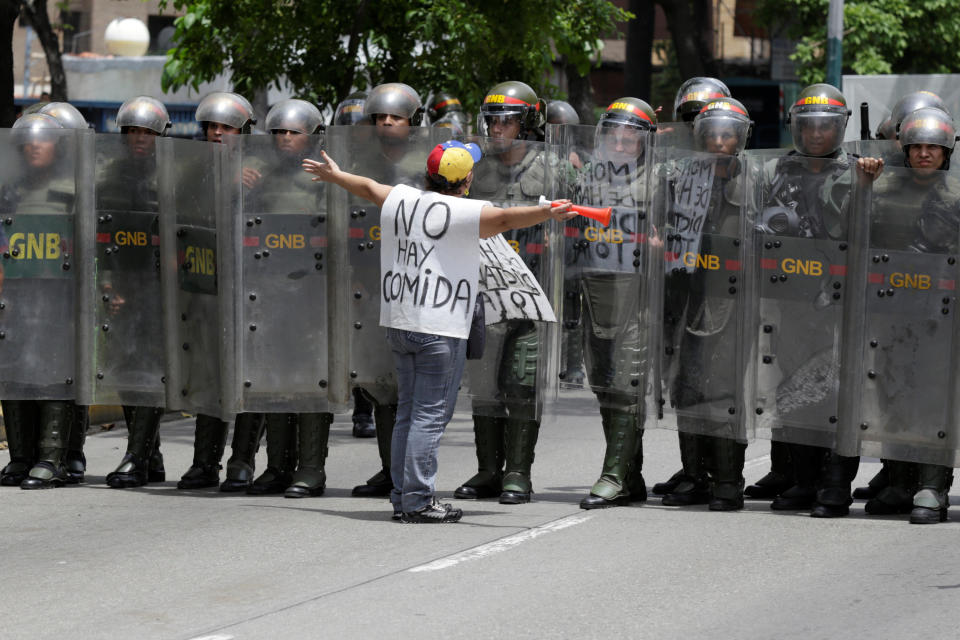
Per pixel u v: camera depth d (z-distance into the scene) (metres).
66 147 16.66
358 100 22.27
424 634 10.44
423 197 14.05
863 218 14.75
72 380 16.89
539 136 17.02
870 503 15.49
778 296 15.21
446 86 26.17
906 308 14.71
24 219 16.70
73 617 11.01
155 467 17.91
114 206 16.66
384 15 26.72
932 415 14.67
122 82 48.22
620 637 10.38
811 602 11.42
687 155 15.30
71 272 16.80
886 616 11.01
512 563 12.75
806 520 15.01
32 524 14.79
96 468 19.31
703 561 12.88
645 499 16.38
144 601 11.49
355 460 20.27
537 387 15.70
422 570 12.46
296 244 15.94
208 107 16.48
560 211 13.48
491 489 16.56
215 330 16.09
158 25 56.69
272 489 16.66
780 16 53.34
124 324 16.77
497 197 15.64
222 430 17.38
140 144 16.55
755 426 15.37
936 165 14.55
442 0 25.25
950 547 13.57
